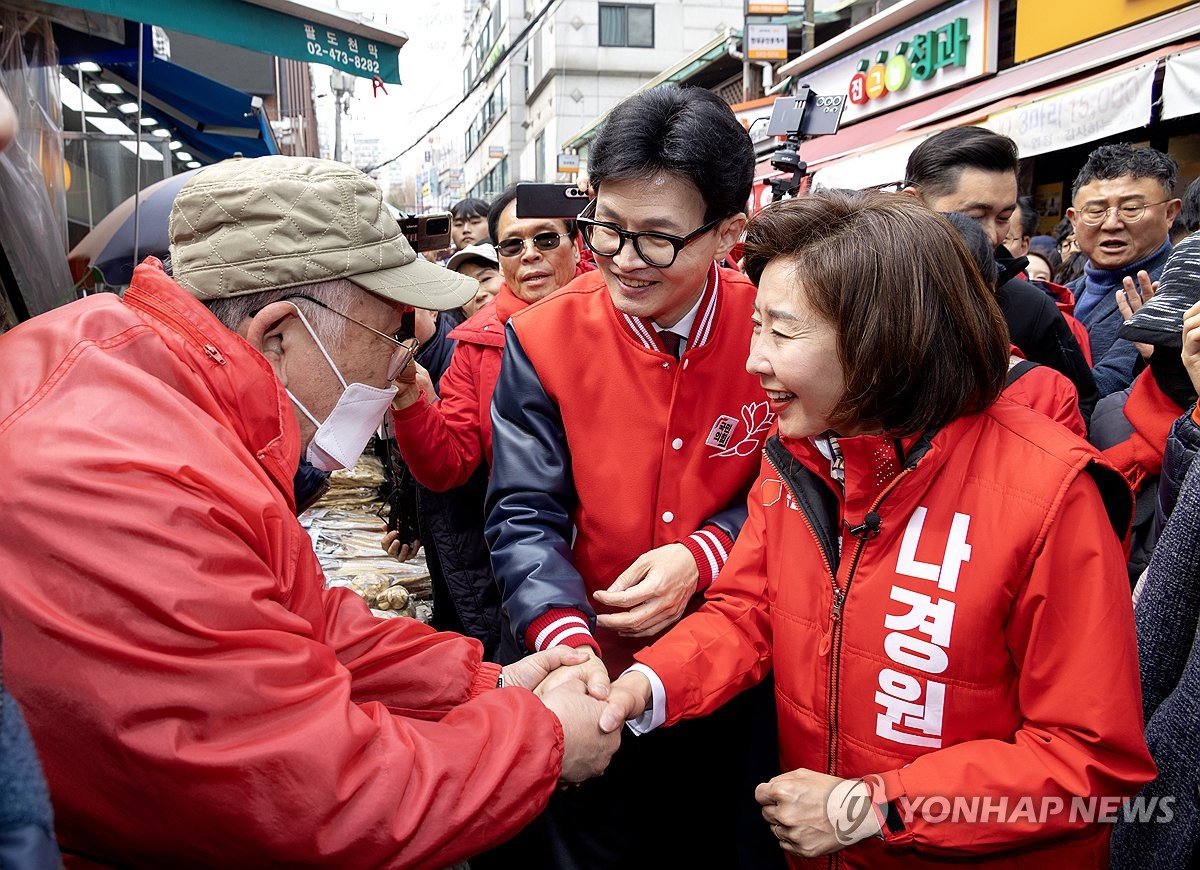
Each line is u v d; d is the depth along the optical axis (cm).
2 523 80
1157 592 126
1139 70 469
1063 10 629
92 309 98
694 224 138
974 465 108
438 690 127
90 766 81
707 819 170
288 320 112
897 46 829
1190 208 220
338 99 1670
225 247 108
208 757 81
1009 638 107
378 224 116
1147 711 128
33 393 88
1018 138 569
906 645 109
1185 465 142
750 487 165
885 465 109
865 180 720
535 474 159
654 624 145
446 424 222
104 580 79
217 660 83
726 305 155
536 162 2747
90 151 487
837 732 117
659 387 156
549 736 105
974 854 108
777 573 127
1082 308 307
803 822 112
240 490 92
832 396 106
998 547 104
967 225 167
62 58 384
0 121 50
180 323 103
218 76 945
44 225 282
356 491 395
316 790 85
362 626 128
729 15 2419
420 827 92
